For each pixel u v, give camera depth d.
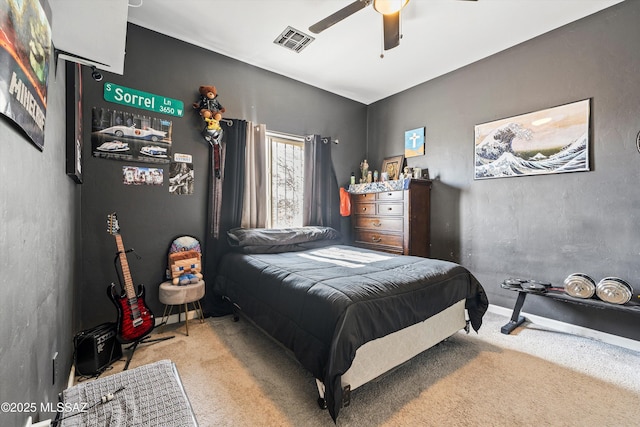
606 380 1.80
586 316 2.44
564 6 2.32
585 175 2.43
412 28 2.61
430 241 3.56
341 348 1.37
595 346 2.25
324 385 1.42
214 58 2.99
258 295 2.11
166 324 2.64
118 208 2.44
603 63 2.34
